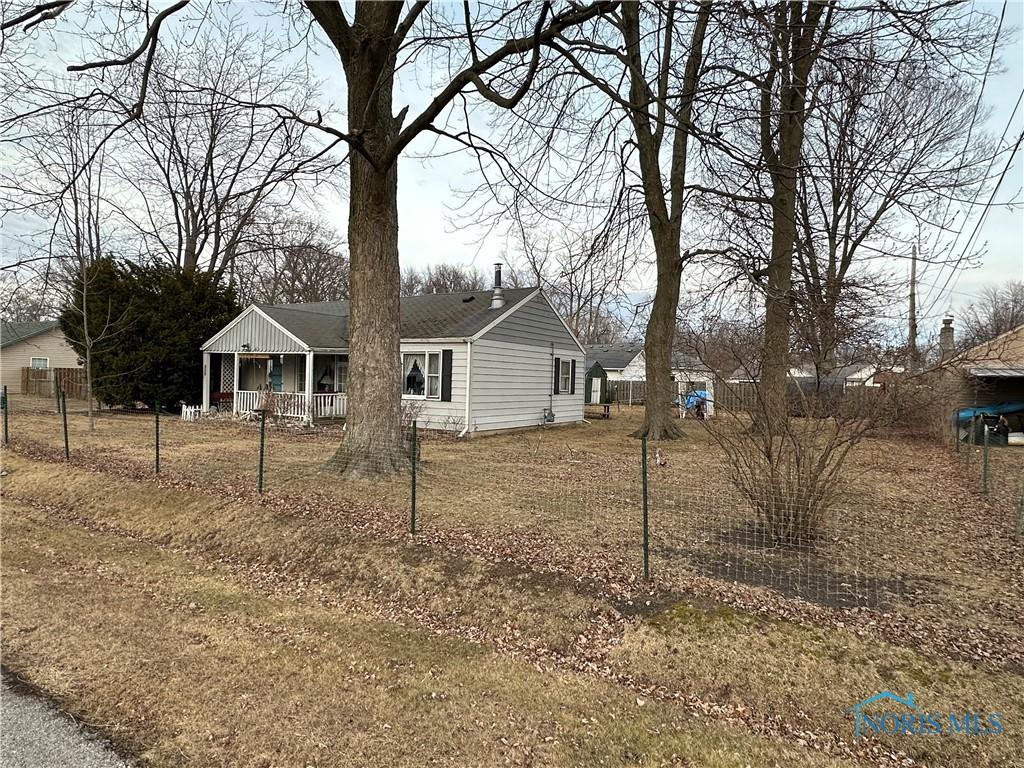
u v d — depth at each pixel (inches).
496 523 256.7
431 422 645.3
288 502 287.6
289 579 221.1
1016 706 131.7
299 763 110.1
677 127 283.7
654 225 611.2
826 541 235.0
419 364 664.4
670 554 220.1
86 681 136.8
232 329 745.6
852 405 225.9
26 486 357.1
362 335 343.0
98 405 860.0
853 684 141.0
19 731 116.6
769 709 136.3
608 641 164.9
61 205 389.4
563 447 542.6
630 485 345.1
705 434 669.9
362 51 319.0
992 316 1366.9
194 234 1142.3
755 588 189.6
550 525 254.8
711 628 164.7
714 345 301.1
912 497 349.4
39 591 194.9
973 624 168.7
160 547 260.7
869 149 400.5
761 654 152.7
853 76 273.7
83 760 107.8
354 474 335.9
